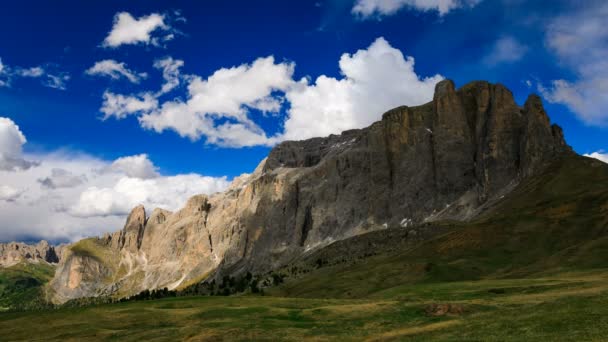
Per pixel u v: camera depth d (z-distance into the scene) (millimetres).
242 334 78000
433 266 185000
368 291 178000
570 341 47812
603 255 144625
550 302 69312
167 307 124125
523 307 70812
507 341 51812
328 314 90188
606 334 48156
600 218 193000
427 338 59531
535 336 52031
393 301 100562
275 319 91938
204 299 131375
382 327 74250
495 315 67125
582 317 56062
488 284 118438
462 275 172875
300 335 74375
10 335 102438
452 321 68750
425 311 82812
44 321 111438
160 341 83000
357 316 86188
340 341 67188
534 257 180000
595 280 100188
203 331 85062
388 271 198625
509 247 194750
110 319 108312
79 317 112250
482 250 198250
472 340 54719
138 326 101500
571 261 147625
